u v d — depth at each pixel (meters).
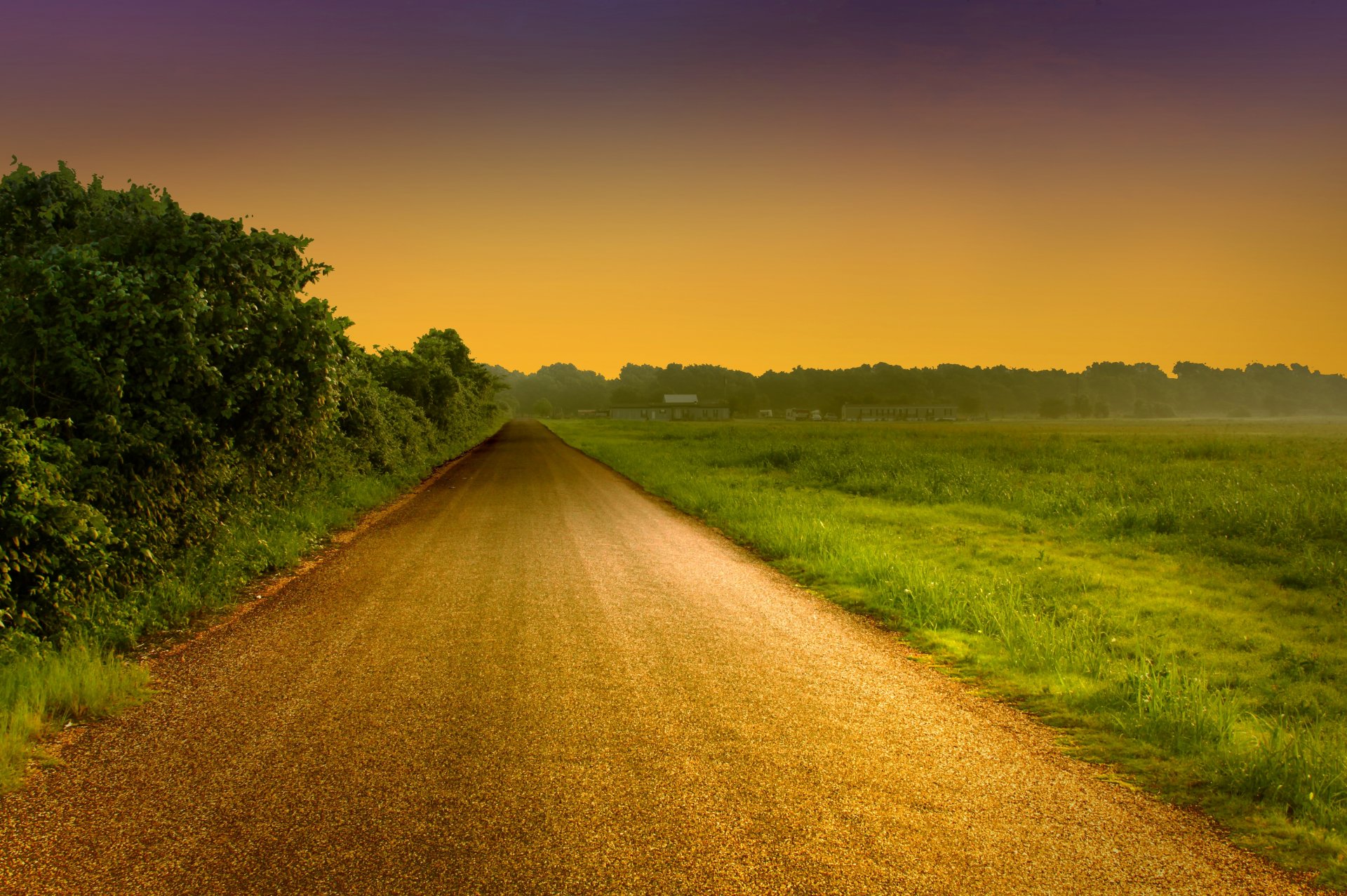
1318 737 4.38
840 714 4.71
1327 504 12.71
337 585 8.23
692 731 4.41
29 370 6.93
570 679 5.28
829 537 10.63
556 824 3.35
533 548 10.64
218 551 8.34
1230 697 5.30
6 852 3.11
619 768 3.91
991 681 5.36
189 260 8.27
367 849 3.14
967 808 3.55
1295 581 8.98
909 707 4.86
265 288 9.24
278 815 3.42
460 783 3.73
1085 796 3.70
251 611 7.11
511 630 6.52
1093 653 6.04
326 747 4.14
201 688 5.08
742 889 2.88
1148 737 4.38
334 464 15.31
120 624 6.05
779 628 6.71
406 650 5.94
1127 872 3.05
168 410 7.67
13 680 4.71
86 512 5.98
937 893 2.88
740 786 3.73
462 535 11.77
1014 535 12.05
